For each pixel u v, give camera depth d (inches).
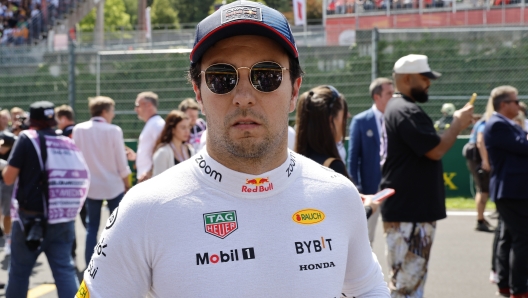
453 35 455.8
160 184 59.2
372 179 206.2
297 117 128.3
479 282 228.8
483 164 287.1
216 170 59.1
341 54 450.3
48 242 174.2
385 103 206.1
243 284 56.0
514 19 842.2
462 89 457.1
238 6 60.2
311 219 60.2
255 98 59.4
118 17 1936.5
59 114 274.5
